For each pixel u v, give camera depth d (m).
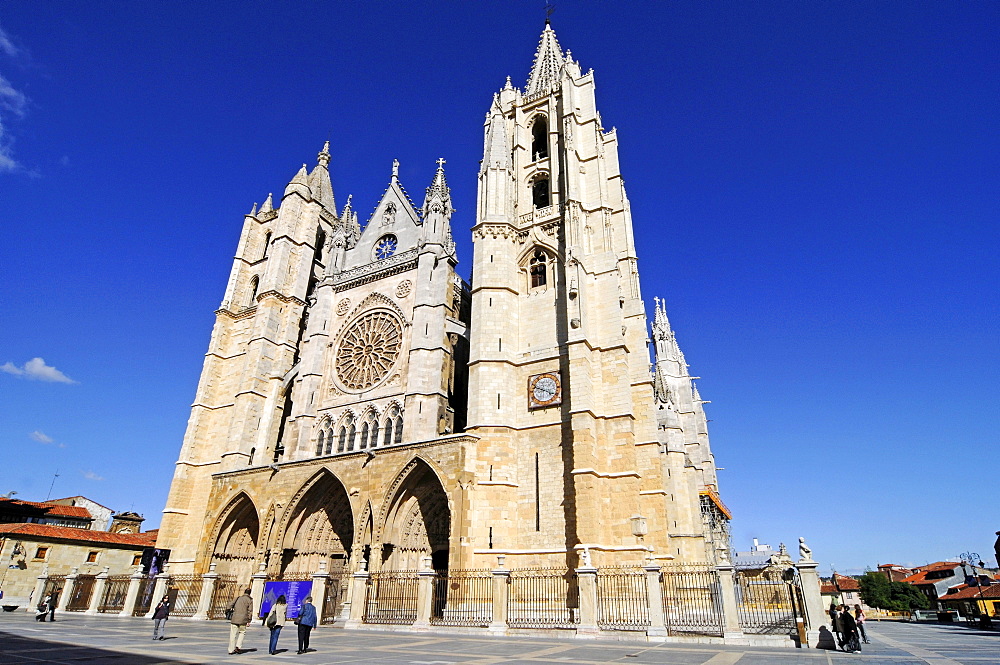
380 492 45.22
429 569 34.03
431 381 51.41
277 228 72.62
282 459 55.66
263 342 63.88
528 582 39.94
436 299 55.00
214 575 44.53
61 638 25.53
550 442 44.72
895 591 113.50
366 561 44.22
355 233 71.69
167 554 52.16
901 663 20.16
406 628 33.22
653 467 44.88
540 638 29.19
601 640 28.08
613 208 56.81
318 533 50.19
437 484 46.22
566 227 51.50
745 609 34.03
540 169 60.78
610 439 44.66
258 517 52.28
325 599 37.25
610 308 49.06
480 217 56.16
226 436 62.94
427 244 57.50
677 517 53.66
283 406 63.09
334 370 58.94
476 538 41.44
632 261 53.59
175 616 44.81
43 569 62.00
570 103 58.97
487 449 44.59
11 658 17.97
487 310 50.44
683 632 28.55
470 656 21.11
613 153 59.34
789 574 29.08
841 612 25.88
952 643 32.81
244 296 73.81
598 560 38.88
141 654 20.59
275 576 47.41
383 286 59.84
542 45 73.81
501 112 63.16
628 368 47.69
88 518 83.88
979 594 80.50
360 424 53.94
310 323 62.28
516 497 44.00
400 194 67.00
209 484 60.88
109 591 48.34
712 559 65.19
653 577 30.11
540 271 54.06
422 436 48.97
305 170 77.81
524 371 48.69
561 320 49.72
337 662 19.11
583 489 40.75
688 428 76.56
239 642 22.38
